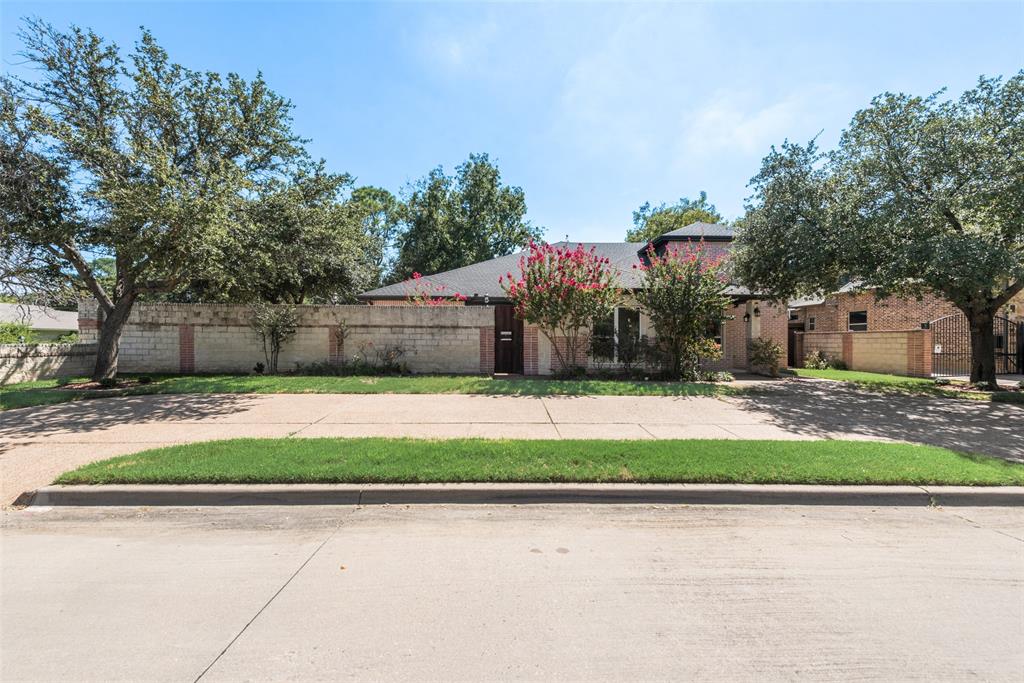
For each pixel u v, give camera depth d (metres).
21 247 10.78
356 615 2.96
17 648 2.63
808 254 11.23
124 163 10.96
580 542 4.04
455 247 33.41
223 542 3.99
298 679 2.40
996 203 9.78
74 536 4.09
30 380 12.41
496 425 7.86
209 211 9.95
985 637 2.78
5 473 5.36
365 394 10.85
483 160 34.59
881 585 3.38
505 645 2.68
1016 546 4.01
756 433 7.41
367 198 32.44
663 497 5.00
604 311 12.88
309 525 4.35
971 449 6.61
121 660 2.54
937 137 10.48
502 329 15.12
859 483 5.16
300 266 15.16
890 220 10.52
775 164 12.20
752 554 3.84
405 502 4.90
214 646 2.66
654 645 2.69
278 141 13.54
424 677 2.42
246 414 8.65
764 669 2.50
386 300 17.75
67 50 11.09
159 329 14.41
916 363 16.22
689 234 19.67
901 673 2.47
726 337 17.30
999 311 17.52
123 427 7.60
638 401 10.22
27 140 10.19
